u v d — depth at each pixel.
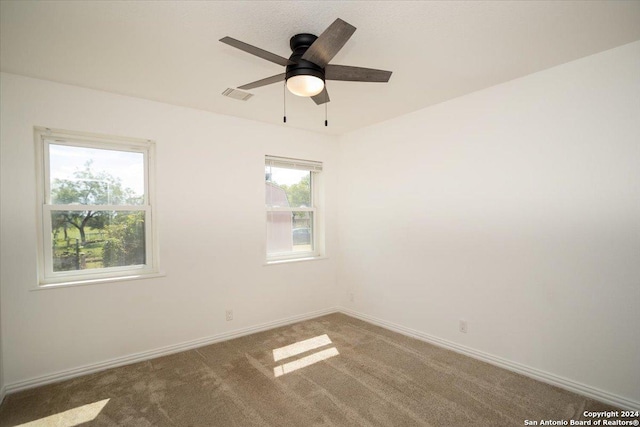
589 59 2.24
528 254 2.56
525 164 2.56
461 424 2.00
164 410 2.16
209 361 2.88
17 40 1.95
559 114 2.39
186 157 3.16
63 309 2.58
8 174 2.40
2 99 2.38
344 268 4.27
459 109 2.98
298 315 3.96
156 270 3.07
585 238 2.28
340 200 4.33
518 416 2.06
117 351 2.80
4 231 2.38
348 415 2.09
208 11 1.69
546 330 2.47
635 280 2.09
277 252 3.93
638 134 2.07
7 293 2.38
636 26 1.88
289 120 3.64
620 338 2.14
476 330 2.88
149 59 2.21
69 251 2.71
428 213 3.26
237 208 3.47
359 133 4.04
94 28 1.84
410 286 3.44
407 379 2.53
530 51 2.16
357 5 1.66
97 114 2.73
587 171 2.27
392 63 2.31
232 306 3.43
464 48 2.11
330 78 1.96
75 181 2.73
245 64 2.29
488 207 2.79
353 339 3.36
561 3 1.66
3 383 2.33
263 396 2.31
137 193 3.01
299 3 1.64
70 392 2.38
